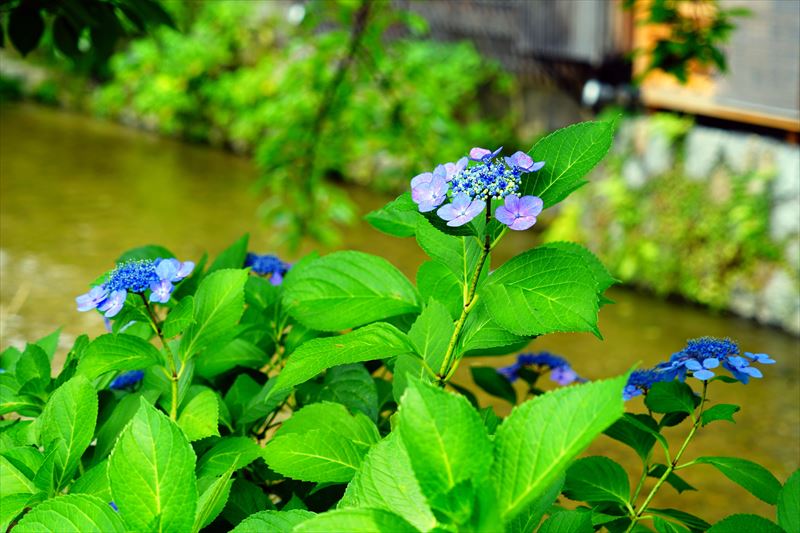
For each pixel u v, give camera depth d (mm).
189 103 13281
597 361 6188
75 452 1644
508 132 10453
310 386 2049
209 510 1393
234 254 2289
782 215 6953
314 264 1898
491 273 1580
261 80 12289
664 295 7594
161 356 1782
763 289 7020
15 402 1948
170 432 1325
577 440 1127
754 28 7484
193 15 14570
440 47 11117
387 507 1271
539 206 1453
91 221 9180
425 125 7957
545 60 9570
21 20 3334
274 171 7336
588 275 1503
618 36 8703
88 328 6223
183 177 11258
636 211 7816
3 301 6758
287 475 1620
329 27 11547
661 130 7715
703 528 1763
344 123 7684
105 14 3438
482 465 1113
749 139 7230
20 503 1571
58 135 13266
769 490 1657
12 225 8867
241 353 2127
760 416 5375
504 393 2498
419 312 1861
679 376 1845
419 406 1123
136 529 1304
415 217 1938
